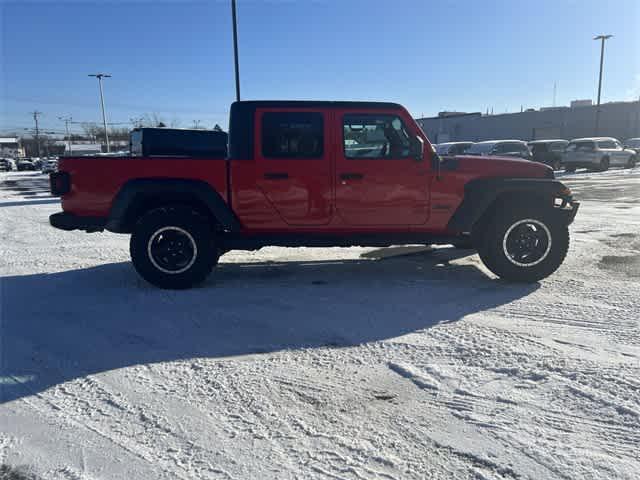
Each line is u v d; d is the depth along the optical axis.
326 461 2.41
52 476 2.33
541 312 4.44
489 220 5.60
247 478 2.29
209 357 3.62
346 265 6.45
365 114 5.28
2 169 62.09
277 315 4.50
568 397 2.95
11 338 4.02
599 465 2.34
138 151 8.91
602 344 3.69
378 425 2.71
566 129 46.59
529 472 2.31
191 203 5.50
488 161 5.49
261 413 2.85
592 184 17.92
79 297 5.13
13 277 5.98
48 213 12.84
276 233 5.44
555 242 5.34
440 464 2.38
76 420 2.80
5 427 2.74
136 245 5.25
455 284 5.45
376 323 4.25
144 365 3.49
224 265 6.52
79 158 5.18
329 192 5.31
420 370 3.34
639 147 30.08
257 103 5.26
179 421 2.77
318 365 3.46
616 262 6.28
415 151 5.33
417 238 5.50
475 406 2.88
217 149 8.86
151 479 2.30
